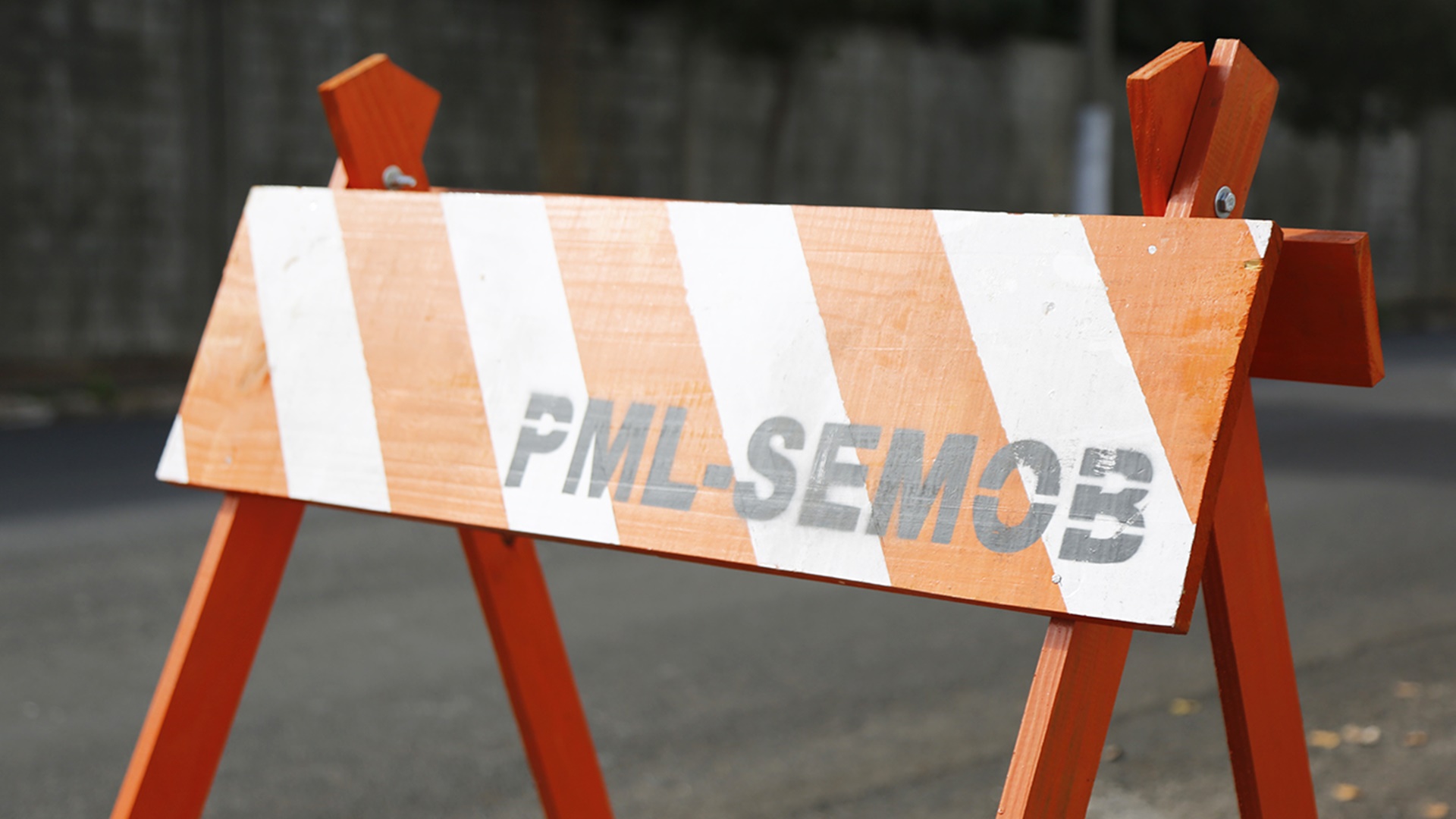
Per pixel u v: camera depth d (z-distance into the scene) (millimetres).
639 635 6953
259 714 5766
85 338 18234
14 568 8289
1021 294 1825
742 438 1980
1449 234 43562
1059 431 1746
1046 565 1699
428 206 2398
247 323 2525
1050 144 31297
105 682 6195
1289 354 1962
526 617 2717
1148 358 1720
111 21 18172
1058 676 1685
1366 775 4992
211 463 2480
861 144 27469
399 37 20891
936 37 28656
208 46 19047
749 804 4781
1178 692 6016
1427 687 6039
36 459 12461
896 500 1829
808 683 6184
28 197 17641
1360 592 7785
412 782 5020
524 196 2312
